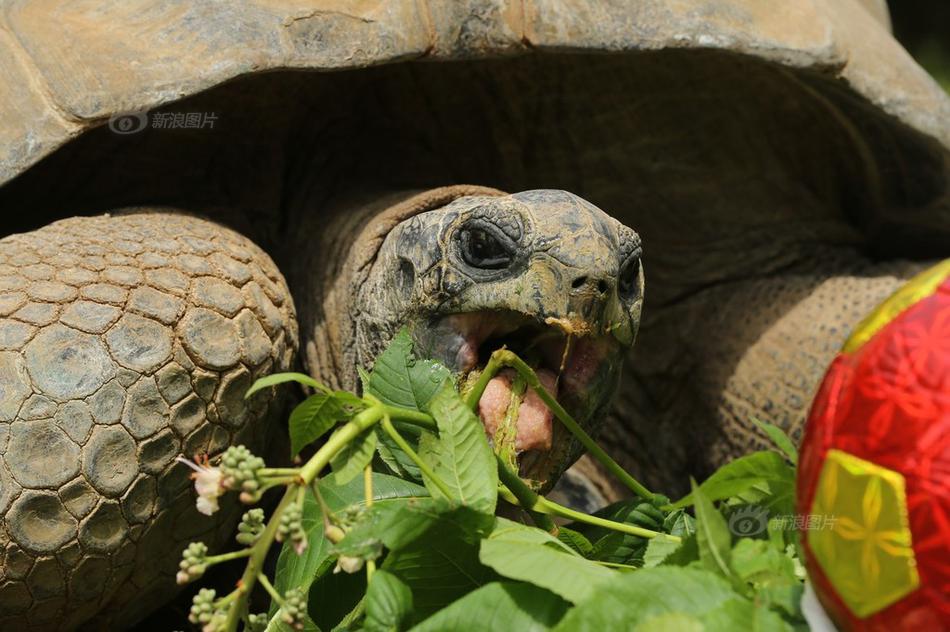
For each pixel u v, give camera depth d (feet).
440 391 4.86
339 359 7.55
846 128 9.23
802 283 9.43
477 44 7.43
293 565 4.97
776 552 4.28
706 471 9.39
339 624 4.96
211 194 8.19
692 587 3.84
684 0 7.89
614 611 3.77
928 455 3.54
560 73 8.65
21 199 7.64
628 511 5.65
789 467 4.78
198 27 7.02
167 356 6.03
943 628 3.55
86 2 7.36
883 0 11.88
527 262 5.78
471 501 4.67
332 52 7.08
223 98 7.67
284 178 8.46
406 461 5.35
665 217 9.57
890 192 9.71
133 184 7.92
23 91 6.89
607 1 7.68
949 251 10.30
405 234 6.47
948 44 22.18
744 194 9.57
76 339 5.85
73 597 5.88
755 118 9.20
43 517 5.61
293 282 8.18
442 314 6.13
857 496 3.67
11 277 6.06
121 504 5.81
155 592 6.42
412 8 7.30
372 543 4.18
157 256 6.47
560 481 8.27
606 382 6.26
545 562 4.18
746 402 9.04
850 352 3.90
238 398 6.35
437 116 8.89
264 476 4.18
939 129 8.97
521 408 5.88
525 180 9.25
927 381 3.60
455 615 4.10
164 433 5.95
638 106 8.93
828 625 3.95
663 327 9.69
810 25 8.38
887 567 3.61
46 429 5.63
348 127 8.70
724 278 9.69
